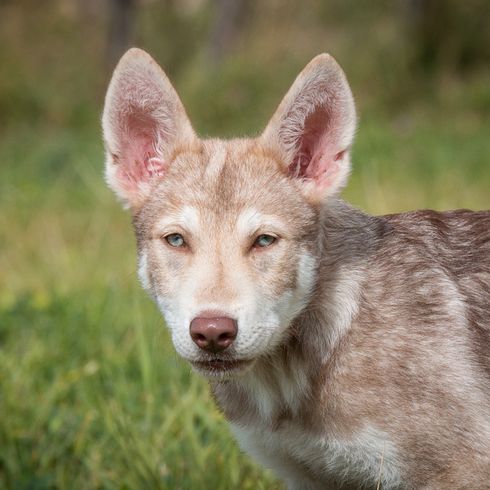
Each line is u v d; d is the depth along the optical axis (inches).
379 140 1533.0
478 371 444.5
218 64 2080.5
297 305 446.3
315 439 456.1
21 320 789.9
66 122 2097.7
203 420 598.5
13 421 624.1
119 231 1153.4
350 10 2053.4
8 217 1267.2
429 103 1770.4
